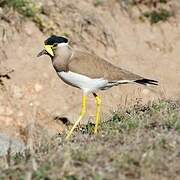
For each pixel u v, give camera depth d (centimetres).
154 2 2042
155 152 831
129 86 1720
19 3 1800
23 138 1494
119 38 1892
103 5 1950
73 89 1681
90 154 834
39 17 1812
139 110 1175
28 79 1661
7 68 1656
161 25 2003
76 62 1062
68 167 788
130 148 855
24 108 1593
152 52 1909
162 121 1000
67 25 1834
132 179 773
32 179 783
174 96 1717
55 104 1622
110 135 963
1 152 1164
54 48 1083
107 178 765
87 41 1828
